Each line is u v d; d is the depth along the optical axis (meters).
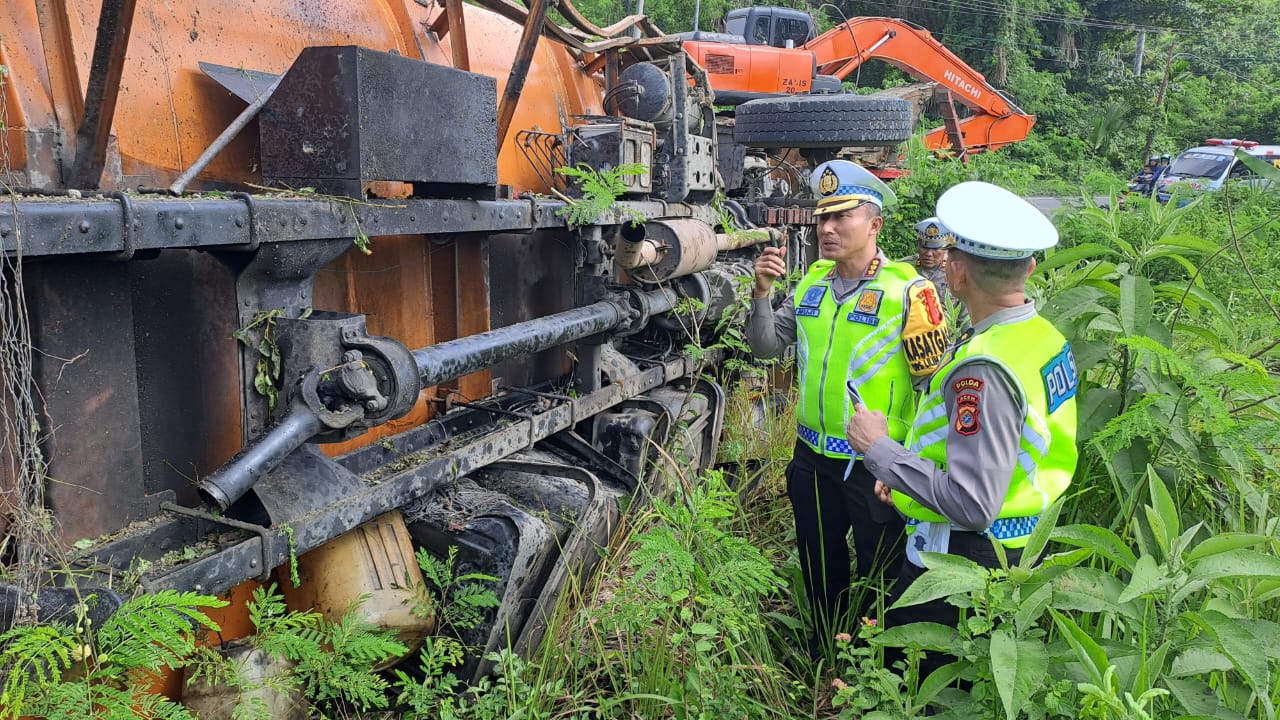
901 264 3.03
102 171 2.13
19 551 1.84
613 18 23.09
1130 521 2.98
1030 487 2.26
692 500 2.87
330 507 2.35
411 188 3.28
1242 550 1.96
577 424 3.95
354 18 3.21
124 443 2.10
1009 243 2.14
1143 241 3.58
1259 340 3.80
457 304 3.38
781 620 3.20
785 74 11.10
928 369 2.91
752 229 5.17
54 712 1.69
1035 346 2.22
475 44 3.84
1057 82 34.38
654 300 3.92
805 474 3.21
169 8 2.50
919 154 11.30
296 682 2.19
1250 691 2.22
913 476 2.23
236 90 2.50
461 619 2.68
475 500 3.09
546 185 4.07
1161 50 41.38
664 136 4.40
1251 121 36.66
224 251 2.17
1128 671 2.02
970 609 2.41
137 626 1.75
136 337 2.20
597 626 2.89
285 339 2.29
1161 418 2.90
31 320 1.89
